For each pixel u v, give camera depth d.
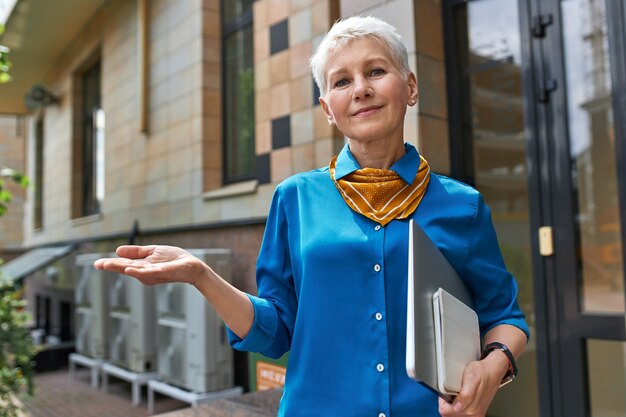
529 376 3.21
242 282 4.85
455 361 0.97
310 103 4.11
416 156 1.23
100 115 8.87
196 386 4.54
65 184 9.66
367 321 1.11
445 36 3.40
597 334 2.84
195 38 5.75
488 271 1.18
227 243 5.07
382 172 1.19
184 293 4.70
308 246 1.17
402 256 1.12
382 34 1.19
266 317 1.19
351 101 1.18
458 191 1.19
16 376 4.31
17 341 4.42
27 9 7.96
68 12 8.12
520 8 3.17
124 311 5.72
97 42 8.23
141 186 6.69
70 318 8.25
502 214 3.37
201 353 4.49
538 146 3.09
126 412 5.09
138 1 6.83
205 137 5.61
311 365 1.14
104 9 7.95
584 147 2.98
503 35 3.34
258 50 4.67
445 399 0.98
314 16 4.09
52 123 10.63
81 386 6.18
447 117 3.37
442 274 1.07
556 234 3.01
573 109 3.02
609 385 2.84
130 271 1.01
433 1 3.36
